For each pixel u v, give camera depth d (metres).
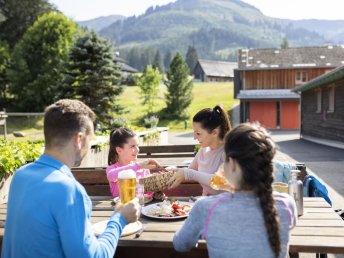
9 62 42.94
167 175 3.18
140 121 42.62
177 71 44.88
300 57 41.00
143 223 2.88
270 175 1.92
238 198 1.94
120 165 3.88
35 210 1.83
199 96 56.09
